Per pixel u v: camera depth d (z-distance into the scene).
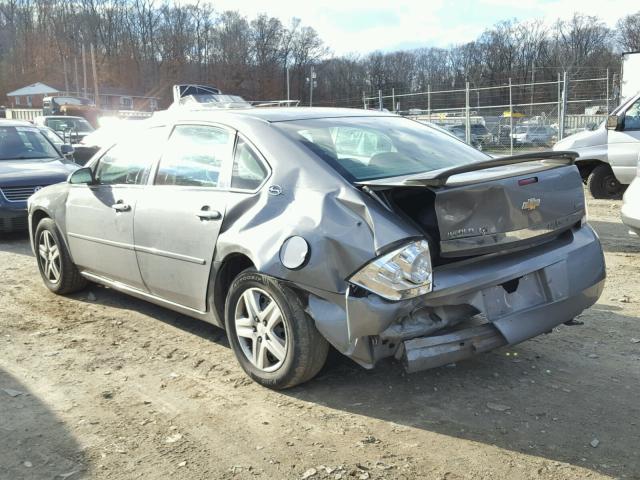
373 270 3.19
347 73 79.94
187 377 4.00
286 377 3.64
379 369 4.04
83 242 5.24
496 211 3.35
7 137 9.97
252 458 3.07
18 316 5.23
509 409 3.52
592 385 3.80
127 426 3.39
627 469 2.93
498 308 3.46
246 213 3.81
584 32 78.62
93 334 4.79
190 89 22.39
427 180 3.14
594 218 9.60
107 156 5.14
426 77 76.44
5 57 91.62
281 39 87.88
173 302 4.52
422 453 3.09
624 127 10.62
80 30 89.38
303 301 3.53
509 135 22.78
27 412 3.55
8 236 9.00
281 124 4.08
